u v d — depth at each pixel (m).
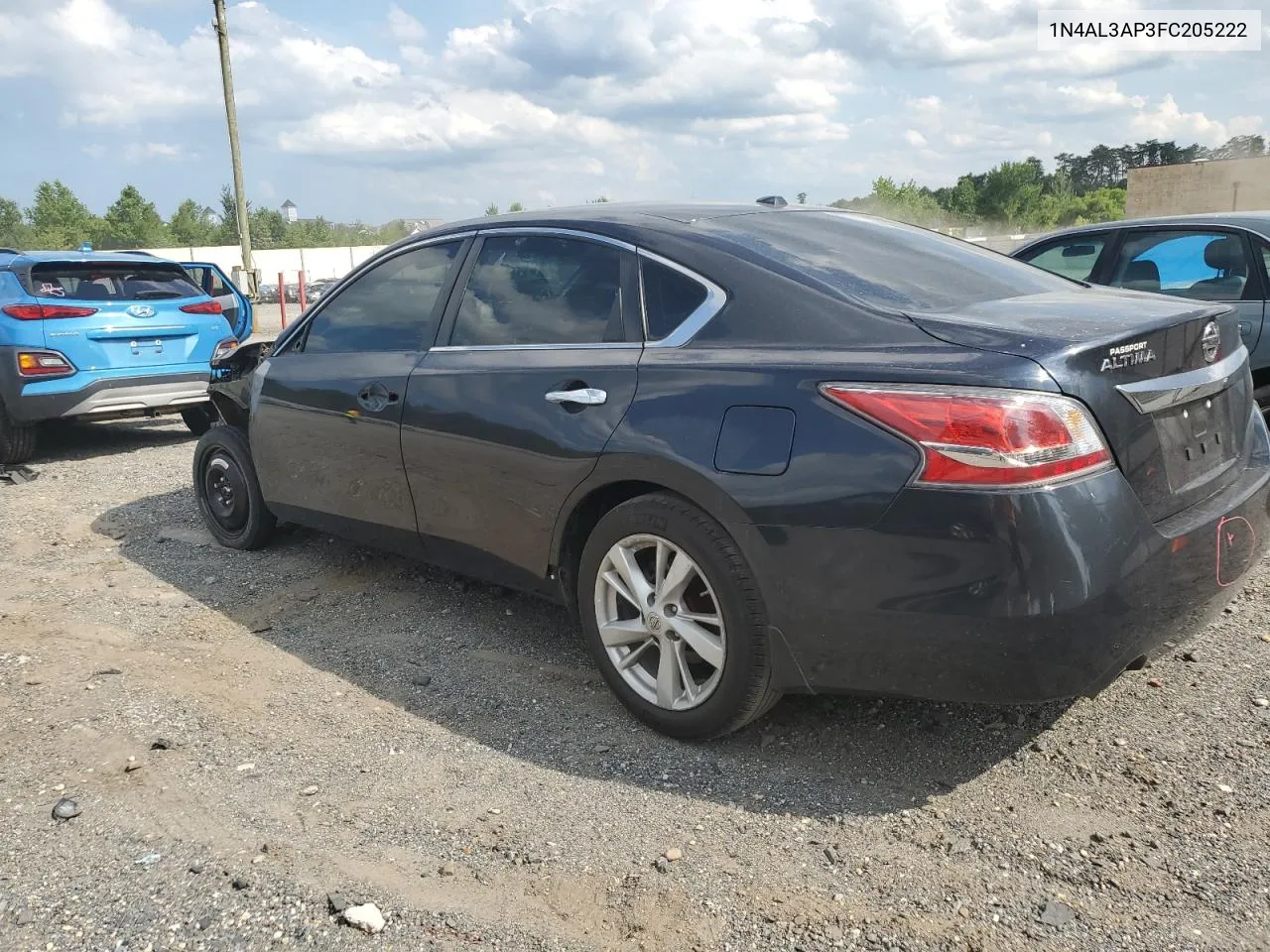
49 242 86.94
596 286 3.42
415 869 2.59
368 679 3.72
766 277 3.05
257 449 4.75
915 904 2.42
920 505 2.54
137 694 3.63
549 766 3.09
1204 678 3.50
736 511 2.81
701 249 3.21
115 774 3.08
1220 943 2.26
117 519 6.00
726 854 2.63
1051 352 2.52
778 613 2.81
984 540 2.47
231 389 5.01
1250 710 3.27
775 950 2.28
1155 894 2.43
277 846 2.69
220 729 3.36
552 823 2.79
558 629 4.14
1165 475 2.73
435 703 3.52
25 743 3.28
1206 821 2.70
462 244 3.97
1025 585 2.46
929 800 2.85
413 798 2.92
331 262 67.00
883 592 2.62
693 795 2.91
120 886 2.54
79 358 7.70
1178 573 2.68
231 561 5.08
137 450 8.30
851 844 2.66
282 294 22.22
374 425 4.00
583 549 3.30
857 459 2.62
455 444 3.66
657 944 2.31
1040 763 3.02
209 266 10.12
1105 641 2.54
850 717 3.32
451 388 3.69
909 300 2.97
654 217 3.49
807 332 2.89
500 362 3.58
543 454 3.34
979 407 2.47
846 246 3.40
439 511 3.83
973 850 2.62
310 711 3.48
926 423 2.54
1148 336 2.71
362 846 2.69
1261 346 5.53
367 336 4.24
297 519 4.68
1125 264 6.27
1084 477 2.50
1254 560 3.03
